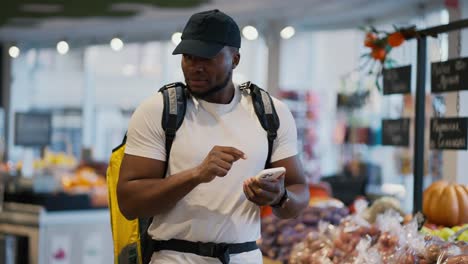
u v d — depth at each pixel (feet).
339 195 23.17
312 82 31.89
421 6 25.04
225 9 28.63
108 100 41.81
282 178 7.66
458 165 20.93
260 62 35.55
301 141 29.89
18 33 37.47
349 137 27.86
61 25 34.71
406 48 23.85
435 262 9.56
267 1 26.50
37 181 22.02
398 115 25.52
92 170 26.25
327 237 11.95
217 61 7.78
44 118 29.86
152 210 7.70
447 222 12.42
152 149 7.92
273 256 14.20
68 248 21.66
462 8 21.52
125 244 8.65
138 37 37.37
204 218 7.91
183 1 27.86
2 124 41.29
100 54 41.55
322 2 25.86
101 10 30.50
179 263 7.95
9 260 21.58
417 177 12.58
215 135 8.02
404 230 10.31
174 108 7.93
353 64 30.32
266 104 8.35
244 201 8.05
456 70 11.84
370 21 28.25
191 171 7.48
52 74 42.57
